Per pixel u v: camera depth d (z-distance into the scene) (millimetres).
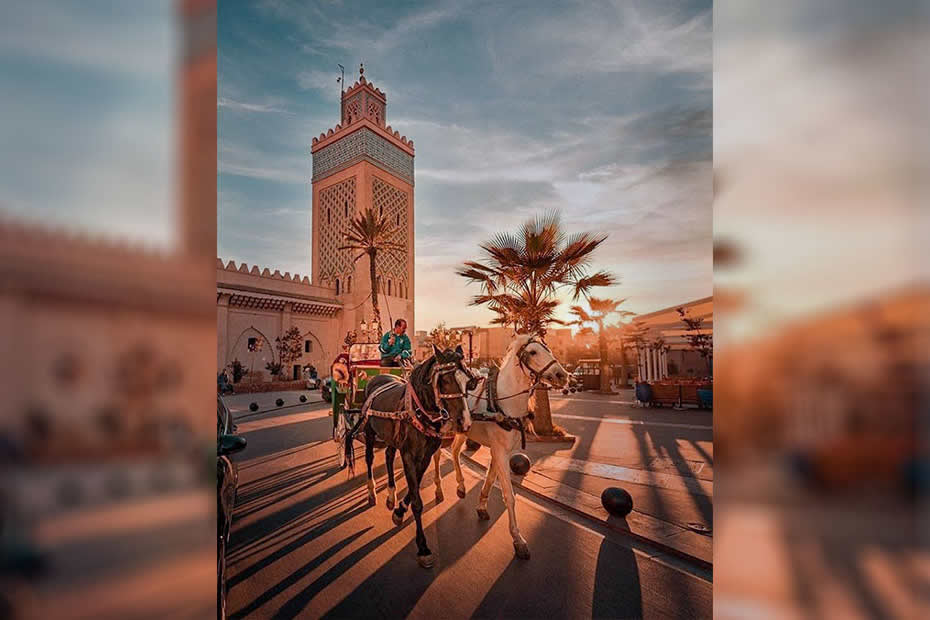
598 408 13617
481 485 6133
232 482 3379
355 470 6855
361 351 6672
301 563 3723
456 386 3934
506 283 8984
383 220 16422
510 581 3457
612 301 14273
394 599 3205
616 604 3156
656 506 4977
